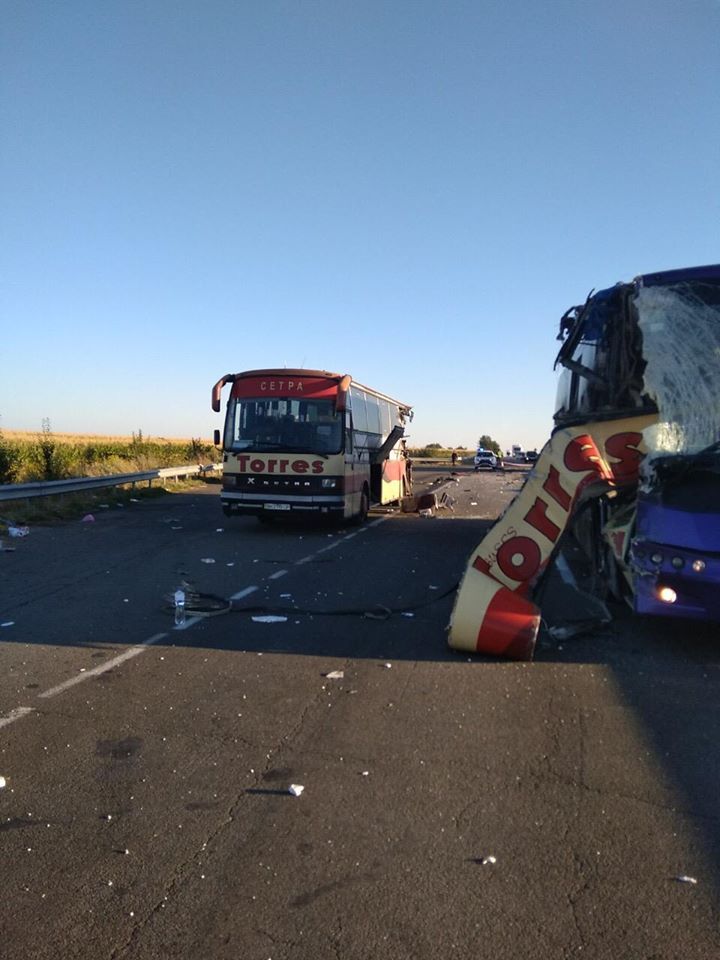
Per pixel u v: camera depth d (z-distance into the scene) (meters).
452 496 30.22
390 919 3.27
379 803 4.29
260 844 3.86
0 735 5.22
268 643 7.55
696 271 7.77
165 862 3.70
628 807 4.25
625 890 3.48
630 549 7.56
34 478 24.70
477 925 3.23
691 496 6.95
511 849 3.82
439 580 11.08
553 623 8.28
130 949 3.08
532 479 7.70
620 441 7.47
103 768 4.73
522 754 4.96
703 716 5.66
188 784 4.52
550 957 3.04
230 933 3.18
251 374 17.09
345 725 5.43
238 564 12.40
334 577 11.26
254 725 5.42
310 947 3.09
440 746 5.08
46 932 3.18
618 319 8.36
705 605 6.75
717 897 3.44
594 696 6.08
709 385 7.25
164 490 28.47
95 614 8.70
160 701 5.88
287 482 16.55
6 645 7.39
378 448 21.56
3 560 12.57
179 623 8.28
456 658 7.11
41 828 4.02
